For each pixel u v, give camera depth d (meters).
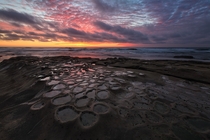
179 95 3.24
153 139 1.72
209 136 1.80
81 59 11.68
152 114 2.32
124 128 1.91
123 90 3.51
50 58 11.77
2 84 4.56
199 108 2.59
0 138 1.74
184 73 5.38
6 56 16.45
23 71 6.12
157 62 9.62
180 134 1.83
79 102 2.72
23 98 3.01
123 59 12.10
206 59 14.39
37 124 1.99
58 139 1.70
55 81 4.17
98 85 3.86
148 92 3.40
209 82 4.29
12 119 2.14
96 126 1.92
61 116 2.16
